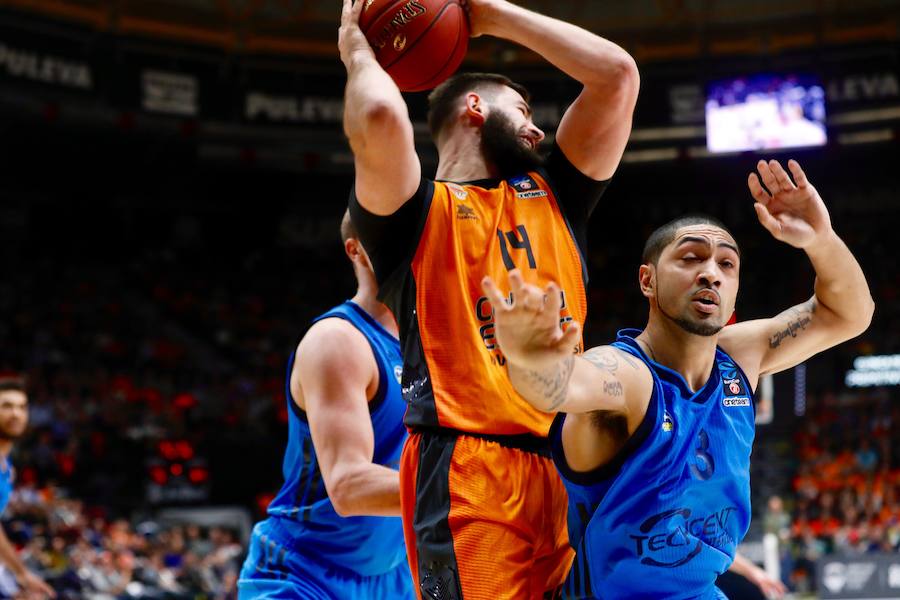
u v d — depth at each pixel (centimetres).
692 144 2502
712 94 2470
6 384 699
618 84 289
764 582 553
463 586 261
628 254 2892
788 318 311
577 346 292
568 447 262
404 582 418
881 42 2416
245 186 2845
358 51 289
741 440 276
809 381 2406
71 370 2209
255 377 2455
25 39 2166
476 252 280
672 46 2548
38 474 1802
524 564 268
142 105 2330
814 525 1788
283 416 2194
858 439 2138
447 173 307
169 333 2548
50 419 1948
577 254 295
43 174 2616
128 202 2767
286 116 2466
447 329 275
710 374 275
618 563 267
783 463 2136
